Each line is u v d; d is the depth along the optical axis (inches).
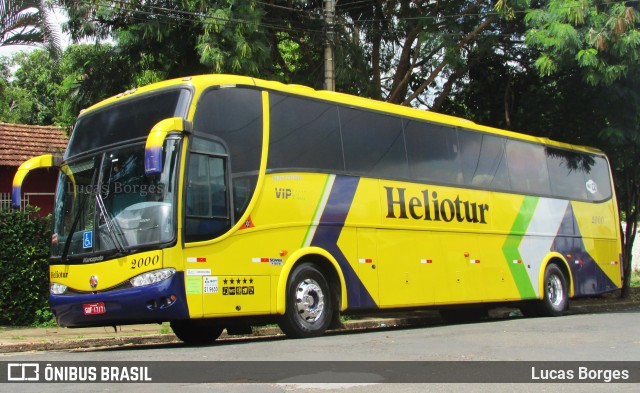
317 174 455.8
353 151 486.3
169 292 367.6
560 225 682.8
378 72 753.0
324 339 417.7
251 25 576.1
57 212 428.5
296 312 430.0
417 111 554.3
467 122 602.9
